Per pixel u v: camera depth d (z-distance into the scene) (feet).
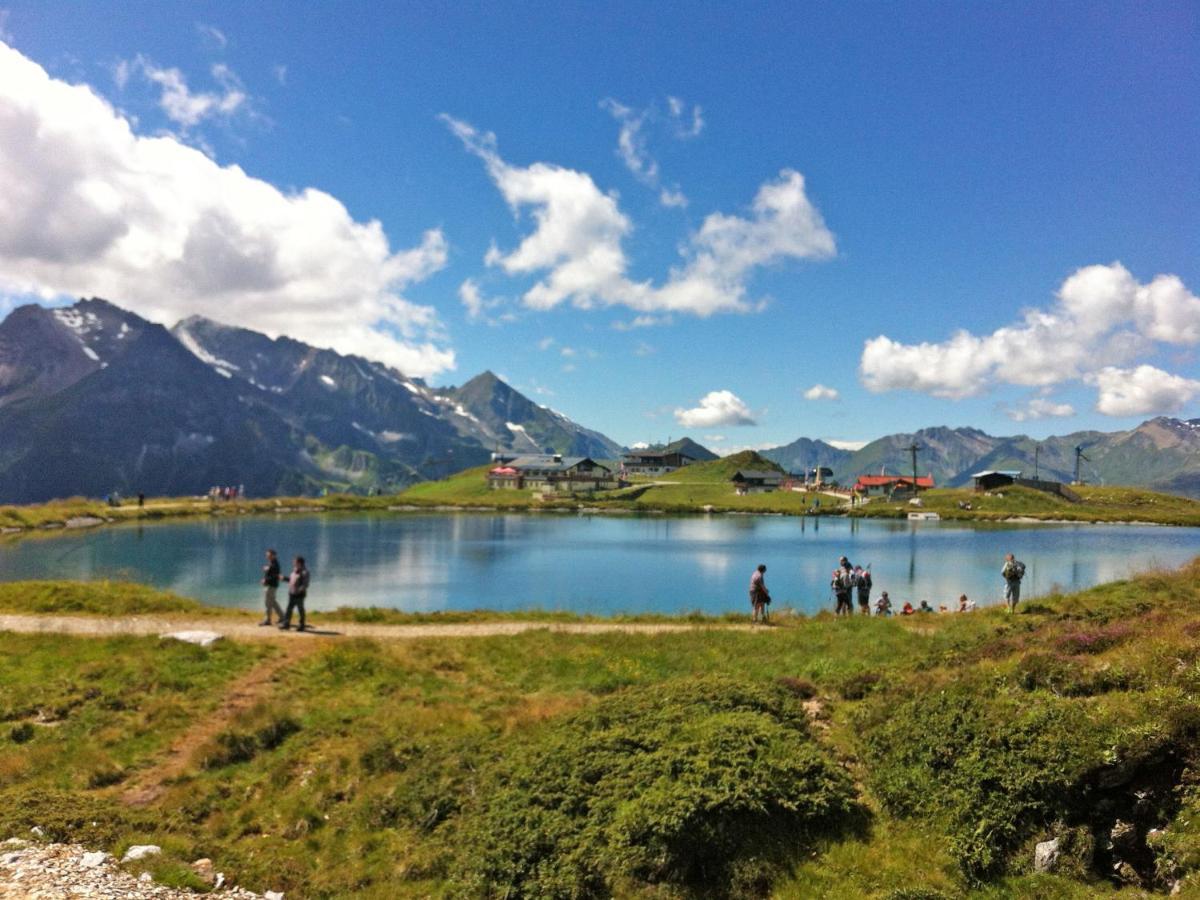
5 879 42.22
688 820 43.32
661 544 365.40
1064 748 44.60
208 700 77.20
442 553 319.88
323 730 70.28
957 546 352.08
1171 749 42.34
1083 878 39.75
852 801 47.80
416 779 58.70
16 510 370.73
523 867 44.91
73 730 69.21
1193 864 37.04
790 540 385.91
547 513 602.85
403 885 47.52
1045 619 101.71
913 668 76.89
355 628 113.80
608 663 90.22
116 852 49.01
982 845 42.11
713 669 85.15
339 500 613.11
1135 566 264.72
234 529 395.75
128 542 316.40
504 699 78.28
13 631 100.42
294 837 53.72
